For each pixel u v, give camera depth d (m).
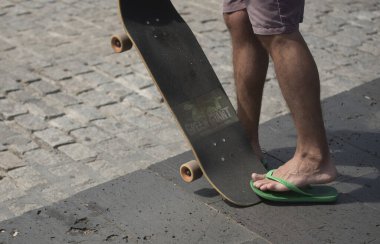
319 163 3.13
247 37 3.26
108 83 4.93
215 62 5.27
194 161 3.20
